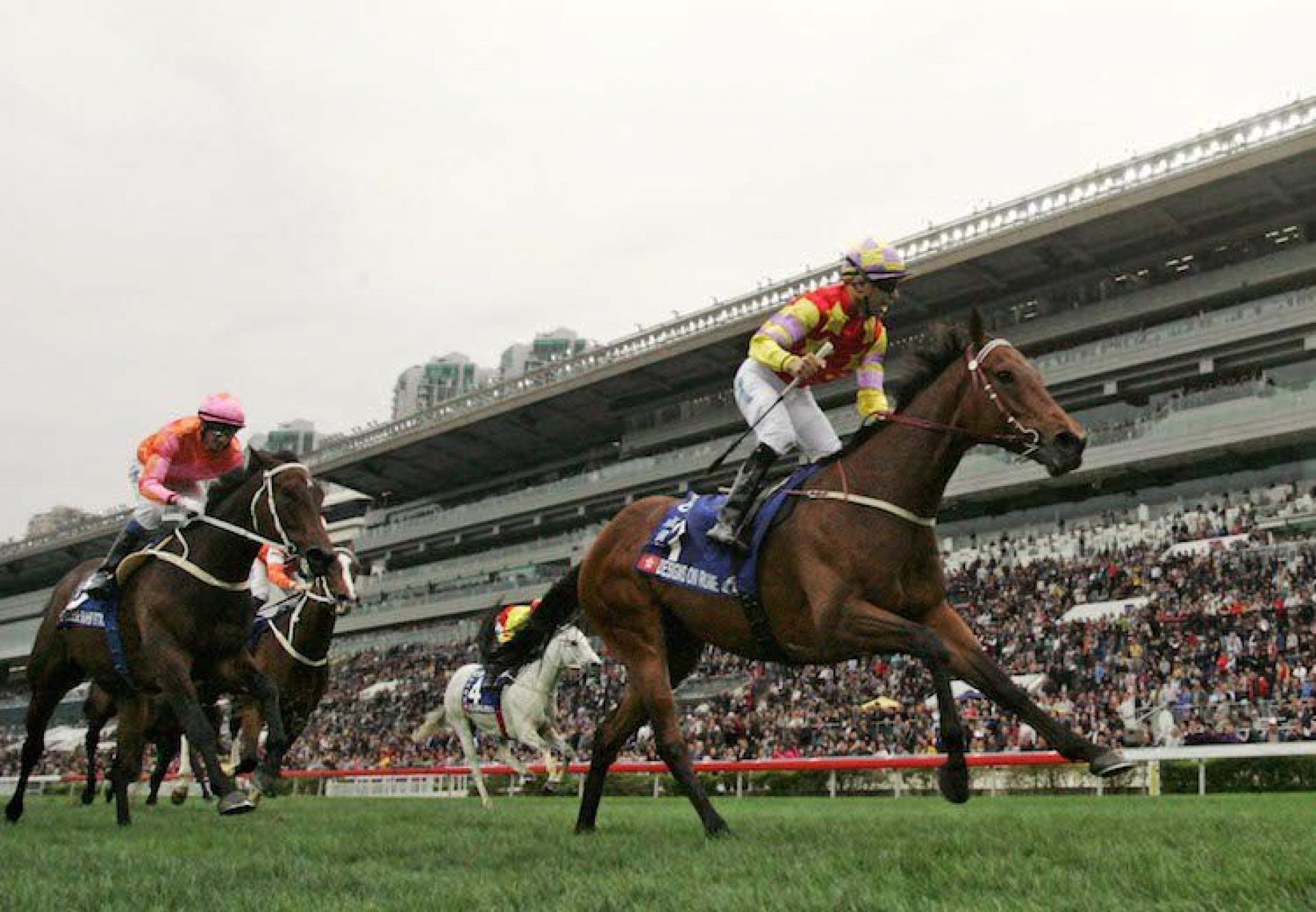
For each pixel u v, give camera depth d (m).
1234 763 13.58
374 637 44.72
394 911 3.38
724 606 5.49
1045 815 7.37
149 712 11.55
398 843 5.57
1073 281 31.52
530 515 44.22
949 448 5.11
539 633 6.89
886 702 21.42
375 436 49.25
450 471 49.56
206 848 5.74
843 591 4.99
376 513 54.53
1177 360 28.39
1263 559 22.70
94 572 7.93
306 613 10.56
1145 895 3.16
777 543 5.30
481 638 10.88
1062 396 30.83
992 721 19.34
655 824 6.80
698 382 39.97
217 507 7.24
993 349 5.10
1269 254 28.56
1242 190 27.44
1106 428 27.89
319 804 12.28
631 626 5.92
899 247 33.00
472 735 13.64
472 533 47.09
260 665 10.57
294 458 7.26
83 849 5.55
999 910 2.96
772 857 4.21
